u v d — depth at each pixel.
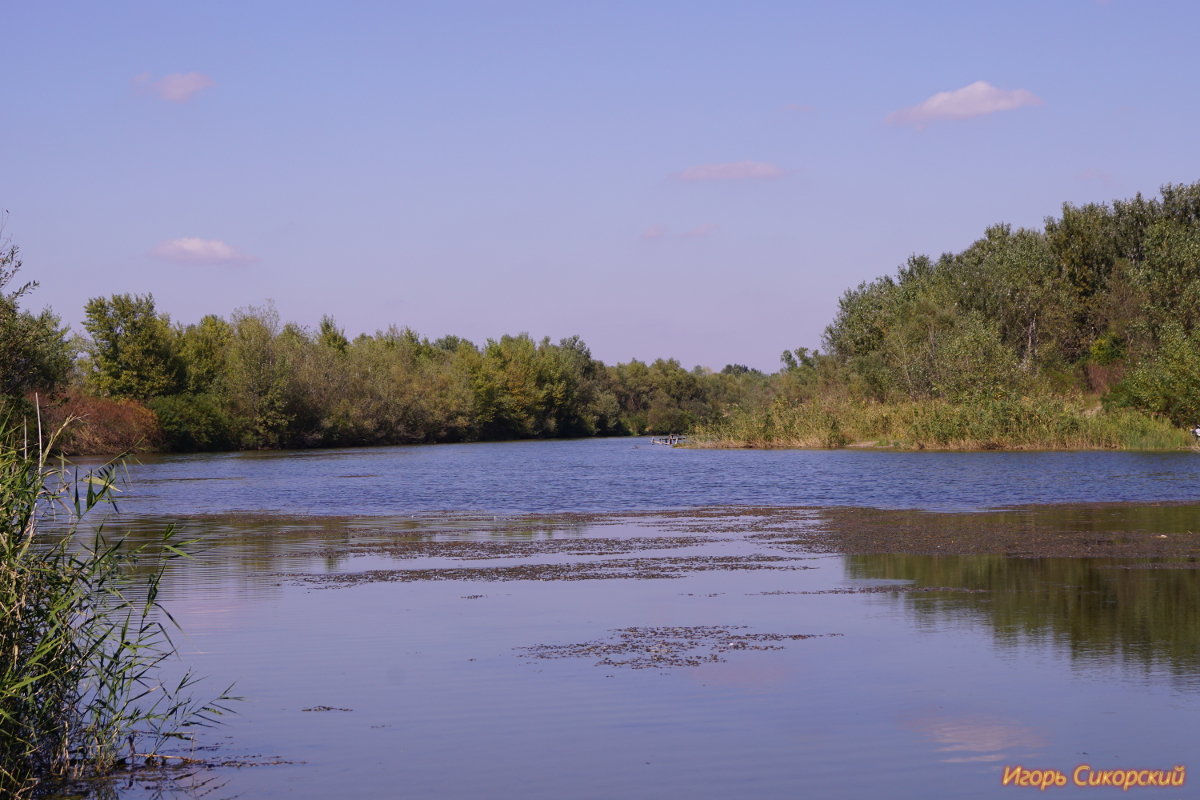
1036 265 84.00
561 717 10.12
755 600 15.84
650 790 8.29
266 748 9.42
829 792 8.20
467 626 14.17
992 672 11.41
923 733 9.49
